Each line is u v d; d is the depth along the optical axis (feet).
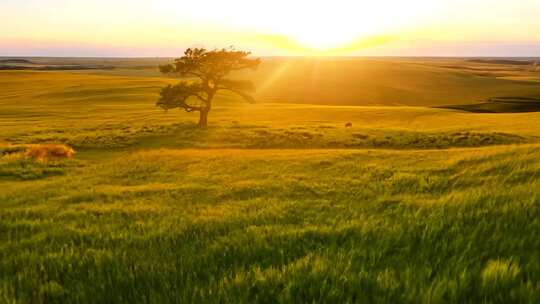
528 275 9.21
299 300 8.76
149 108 253.03
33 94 321.73
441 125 184.85
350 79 580.30
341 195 31.53
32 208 28.94
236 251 13.71
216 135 139.95
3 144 114.01
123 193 36.58
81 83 391.04
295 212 23.65
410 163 52.75
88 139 130.41
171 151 89.40
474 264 10.22
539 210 15.29
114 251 14.92
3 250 16.83
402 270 10.13
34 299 10.50
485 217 14.90
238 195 34.45
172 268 11.94
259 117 213.25
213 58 162.50
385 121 203.92
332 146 126.82
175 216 23.63
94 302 9.87
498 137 134.10
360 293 8.80
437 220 15.24
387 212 19.81
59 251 15.94
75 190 39.75
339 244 13.83
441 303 8.27
